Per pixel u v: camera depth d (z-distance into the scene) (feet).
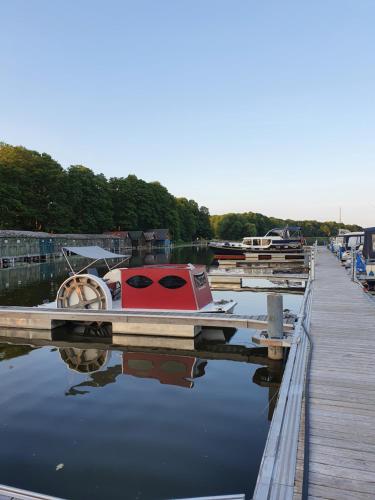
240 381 27.86
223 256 140.05
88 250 50.67
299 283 80.33
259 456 17.93
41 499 13.51
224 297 64.18
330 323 31.01
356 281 57.00
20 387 26.99
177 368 30.83
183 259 165.58
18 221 194.70
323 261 98.02
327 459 12.73
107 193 266.36
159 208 324.39
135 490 15.55
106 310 41.39
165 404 23.85
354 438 13.96
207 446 18.86
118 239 241.55
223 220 444.14
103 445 19.04
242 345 36.73
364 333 27.91
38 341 39.09
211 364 31.73
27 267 129.29
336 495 11.00
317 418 15.46
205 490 15.52
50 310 41.88
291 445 12.19
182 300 41.78
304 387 18.29
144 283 42.86
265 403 23.94
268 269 106.42
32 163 210.18
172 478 16.28
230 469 16.92
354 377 19.65
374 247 71.56
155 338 38.24
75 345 37.58
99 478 16.37
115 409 23.21
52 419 21.94
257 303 58.34
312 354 23.26
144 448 18.72
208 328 39.60
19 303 59.00
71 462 17.60
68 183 223.10
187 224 397.80
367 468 12.23
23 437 19.93
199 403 23.98
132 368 30.99
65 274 104.99
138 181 315.17
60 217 212.84
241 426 20.94
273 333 31.86
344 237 114.52
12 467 17.25
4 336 40.93
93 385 27.27
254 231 428.97
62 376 29.25
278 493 9.91
